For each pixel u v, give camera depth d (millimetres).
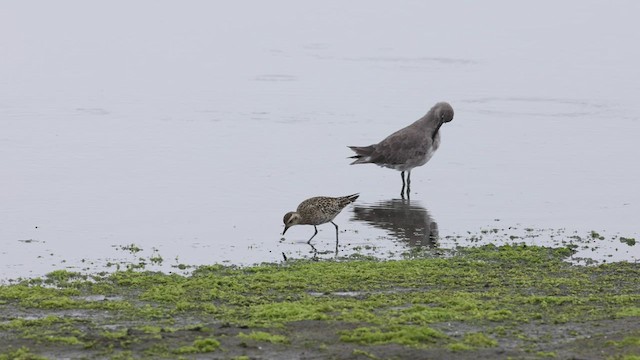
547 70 36250
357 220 19297
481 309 12555
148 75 35188
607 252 16734
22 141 25562
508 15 46375
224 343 10719
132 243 17297
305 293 13609
